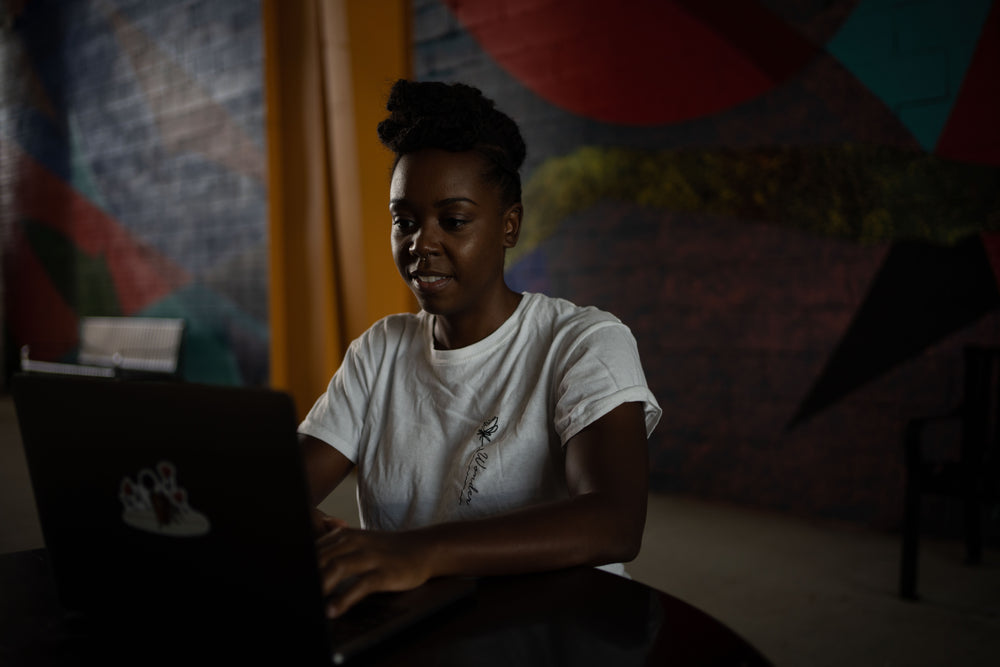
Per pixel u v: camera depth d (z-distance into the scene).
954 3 2.55
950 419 2.48
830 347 2.87
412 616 0.62
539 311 0.98
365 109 3.86
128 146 5.84
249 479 0.52
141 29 5.61
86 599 0.65
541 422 0.92
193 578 0.57
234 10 4.94
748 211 3.02
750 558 2.49
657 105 3.20
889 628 1.96
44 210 6.62
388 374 1.05
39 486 0.65
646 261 3.29
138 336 5.58
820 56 2.83
